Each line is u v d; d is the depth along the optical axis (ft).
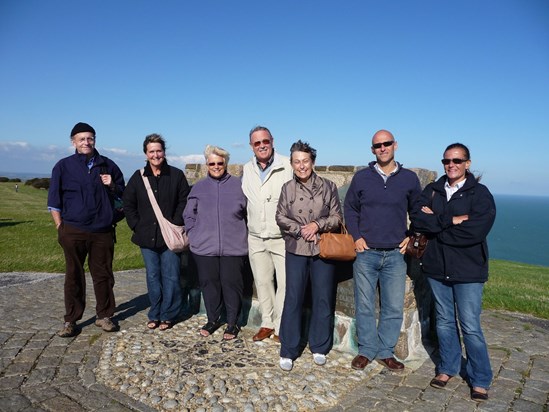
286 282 12.16
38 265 27.45
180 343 13.69
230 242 13.76
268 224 13.00
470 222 9.99
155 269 14.73
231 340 14.02
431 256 11.00
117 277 23.94
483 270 10.37
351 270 13.20
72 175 13.50
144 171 14.25
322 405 10.11
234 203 13.69
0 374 11.33
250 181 13.20
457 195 10.45
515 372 11.98
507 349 13.74
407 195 11.69
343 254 11.46
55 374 11.41
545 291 24.40
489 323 16.70
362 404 10.16
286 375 11.55
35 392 10.40
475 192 10.35
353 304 13.20
